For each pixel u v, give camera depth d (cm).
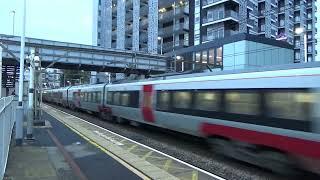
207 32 6881
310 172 1016
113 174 1058
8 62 4306
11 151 1394
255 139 1129
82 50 5144
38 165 1150
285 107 1008
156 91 1889
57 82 11556
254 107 1132
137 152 1411
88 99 3497
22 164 1162
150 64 5778
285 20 8994
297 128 961
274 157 1073
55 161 1220
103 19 10419
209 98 1390
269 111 1067
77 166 1151
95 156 1318
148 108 1983
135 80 2286
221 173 1134
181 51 6184
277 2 8725
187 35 7575
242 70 1237
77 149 1460
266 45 5312
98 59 5291
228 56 5309
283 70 1038
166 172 1082
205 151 1498
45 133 1948
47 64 4988
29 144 1569
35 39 4716
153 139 1853
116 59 5453
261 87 1107
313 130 912
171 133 2022
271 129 1055
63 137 1800
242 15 6781
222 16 6531
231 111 1246
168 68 5931
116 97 2602
